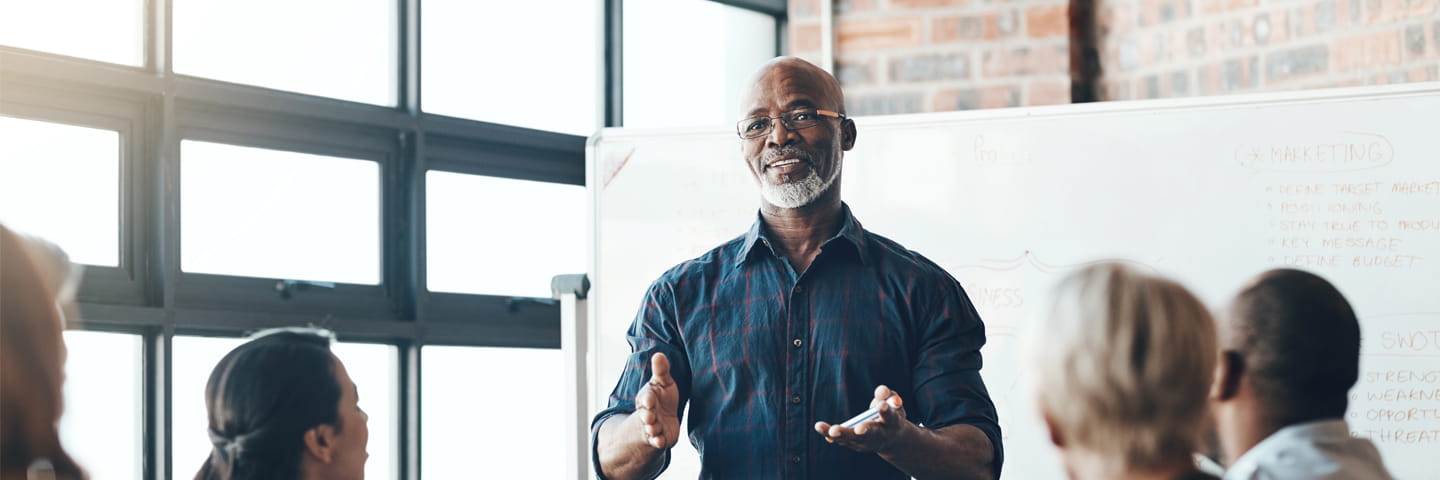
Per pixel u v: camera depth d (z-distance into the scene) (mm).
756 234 2252
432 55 3295
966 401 2088
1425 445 2533
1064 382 1136
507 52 3432
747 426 2180
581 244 3592
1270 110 2668
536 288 3500
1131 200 2738
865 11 3525
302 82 3082
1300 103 2648
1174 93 3318
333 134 3109
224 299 2932
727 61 3793
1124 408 1115
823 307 2191
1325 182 2623
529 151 3457
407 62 3221
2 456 983
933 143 2871
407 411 3217
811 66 2260
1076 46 3416
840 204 2250
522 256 3473
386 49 3227
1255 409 1540
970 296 2814
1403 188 2572
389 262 3221
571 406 2939
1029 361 1168
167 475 2812
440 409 3312
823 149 2215
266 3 3025
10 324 1002
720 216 2949
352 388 1580
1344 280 2598
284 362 1509
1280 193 2648
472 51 3367
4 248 1021
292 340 1555
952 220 2844
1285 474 1524
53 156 2707
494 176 3406
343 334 3072
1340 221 2609
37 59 2627
